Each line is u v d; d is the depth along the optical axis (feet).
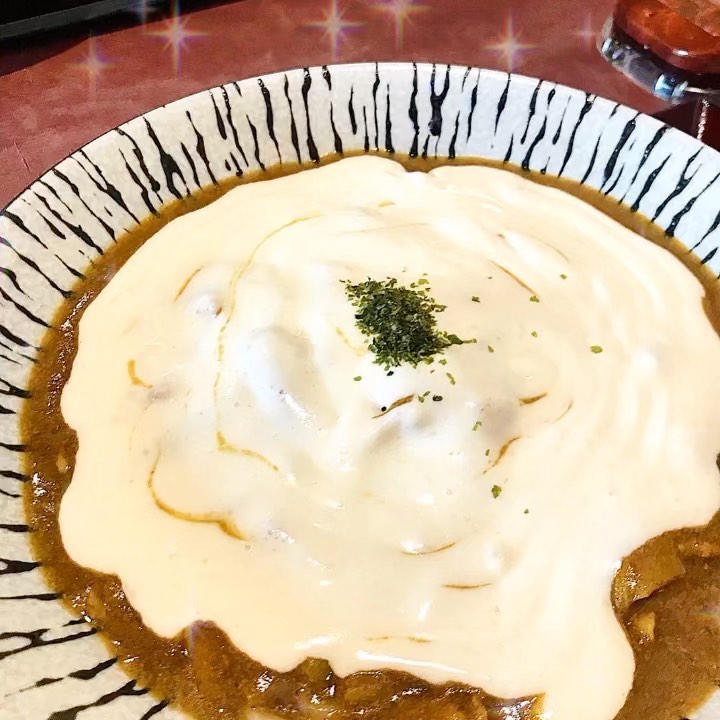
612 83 1.11
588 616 0.64
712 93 1.05
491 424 0.70
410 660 0.62
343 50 1.17
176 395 0.74
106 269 0.86
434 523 0.67
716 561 0.69
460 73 0.93
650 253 0.87
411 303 0.74
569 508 0.68
